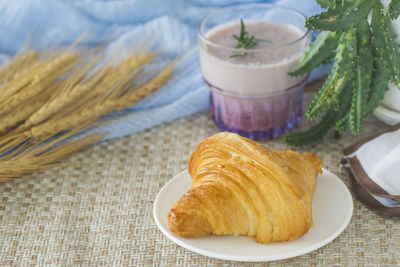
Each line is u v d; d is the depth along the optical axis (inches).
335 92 24.8
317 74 30.3
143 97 29.5
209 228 23.1
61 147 27.3
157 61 31.4
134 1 31.8
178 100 29.2
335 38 25.0
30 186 26.7
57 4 31.9
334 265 23.4
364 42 24.6
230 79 27.0
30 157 26.3
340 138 27.9
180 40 31.8
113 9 32.0
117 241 24.5
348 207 24.1
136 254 24.1
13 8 31.8
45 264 23.9
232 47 27.2
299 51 26.7
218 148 24.0
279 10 27.9
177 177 25.2
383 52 24.6
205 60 27.5
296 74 25.8
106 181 26.8
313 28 24.1
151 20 32.3
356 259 23.6
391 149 25.2
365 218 24.7
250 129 28.2
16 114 27.2
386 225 24.5
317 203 24.4
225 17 28.4
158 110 29.1
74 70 30.3
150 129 29.2
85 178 27.0
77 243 24.5
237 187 23.0
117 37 32.4
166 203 24.5
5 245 24.6
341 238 24.1
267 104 27.5
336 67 24.5
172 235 23.3
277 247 23.0
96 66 31.1
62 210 25.7
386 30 24.4
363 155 25.5
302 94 28.6
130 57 30.0
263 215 22.9
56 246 24.4
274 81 26.8
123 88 29.2
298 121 28.8
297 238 23.2
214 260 23.7
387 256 23.6
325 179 25.1
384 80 25.0
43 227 25.1
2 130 27.0
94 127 28.6
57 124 27.1
